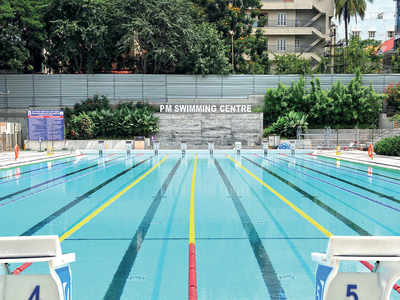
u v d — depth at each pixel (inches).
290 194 325.1
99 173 489.4
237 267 145.3
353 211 254.2
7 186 378.9
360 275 100.0
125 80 1209.4
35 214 247.6
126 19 1163.3
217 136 1151.0
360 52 1606.8
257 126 1145.4
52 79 1184.2
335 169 536.7
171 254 161.9
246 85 1230.3
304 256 158.4
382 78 1187.3
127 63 1371.8
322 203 283.1
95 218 234.8
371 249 94.3
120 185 381.7
